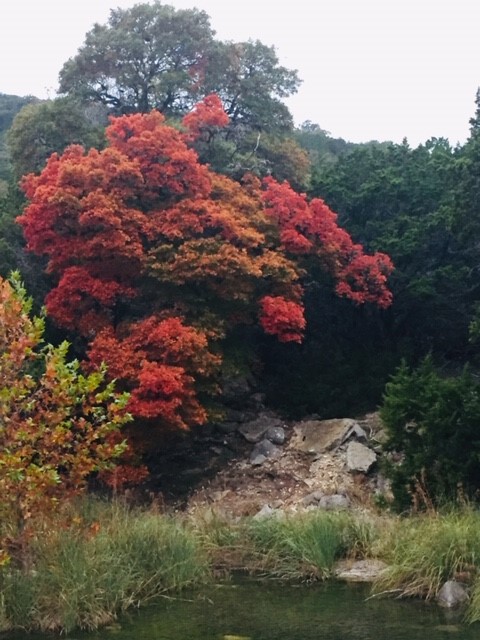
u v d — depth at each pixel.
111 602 10.09
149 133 19.44
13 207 24.50
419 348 24.33
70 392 10.10
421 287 22.08
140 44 26.31
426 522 12.15
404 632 9.36
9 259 21.89
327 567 12.12
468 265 23.16
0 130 52.41
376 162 26.64
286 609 10.45
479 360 23.89
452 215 18.28
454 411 14.73
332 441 19.56
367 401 22.02
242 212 20.64
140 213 18.94
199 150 23.47
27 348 9.81
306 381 22.91
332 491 17.58
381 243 23.28
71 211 18.58
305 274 21.17
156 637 9.24
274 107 26.84
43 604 9.54
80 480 10.34
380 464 16.28
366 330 24.53
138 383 17.62
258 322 21.72
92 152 19.70
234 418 21.75
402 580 11.12
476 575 10.70
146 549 11.39
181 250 18.70
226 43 26.67
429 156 27.72
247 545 12.88
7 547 9.86
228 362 19.98
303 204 21.17
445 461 14.27
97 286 18.41
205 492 18.75
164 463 20.34
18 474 9.41
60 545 10.20
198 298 19.02
